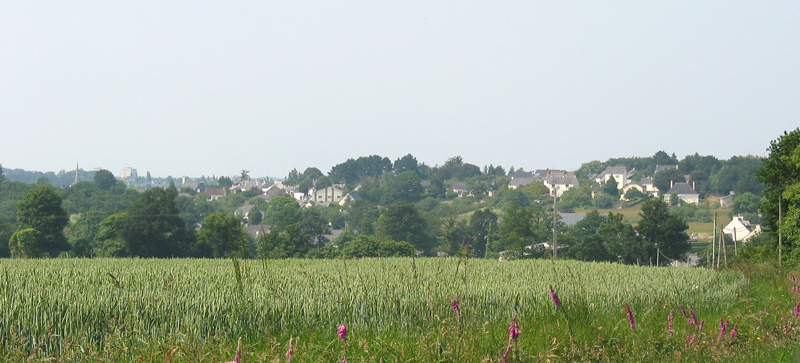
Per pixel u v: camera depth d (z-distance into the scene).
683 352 8.93
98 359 8.10
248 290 12.11
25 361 8.14
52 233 58.09
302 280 15.88
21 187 92.62
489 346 8.19
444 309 11.11
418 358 7.86
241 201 145.25
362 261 32.78
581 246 67.88
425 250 72.25
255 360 7.95
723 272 24.88
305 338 10.14
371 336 10.91
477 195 135.62
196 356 7.89
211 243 60.69
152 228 59.31
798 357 9.08
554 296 9.18
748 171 134.88
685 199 130.12
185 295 12.22
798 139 43.91
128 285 14.01
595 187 144.75
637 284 18.66
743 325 11.14
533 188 134.38
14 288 11.82
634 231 71.12
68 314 10.37
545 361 7.81
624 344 8.87
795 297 15.09
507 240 67.75
